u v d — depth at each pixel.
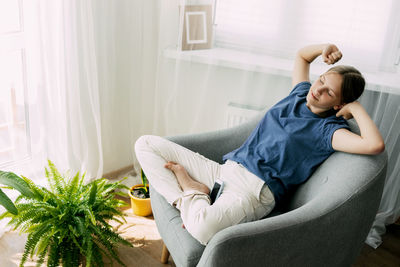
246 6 2.03
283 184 1.54
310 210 1.23
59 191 1.74
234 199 1.45
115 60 2.23
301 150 1.52
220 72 2.19
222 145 1.76
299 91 1.67
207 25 2.13
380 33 1.86
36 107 1.93
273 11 2.00
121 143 2.46
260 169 1.54
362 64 1.94
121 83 2.32
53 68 1.92
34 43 1.82
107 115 2.29
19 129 1.94
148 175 1.58
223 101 2.25
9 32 1.76
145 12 2.14
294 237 1.20
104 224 1.75
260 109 2.14
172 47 2.19
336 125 1.47
